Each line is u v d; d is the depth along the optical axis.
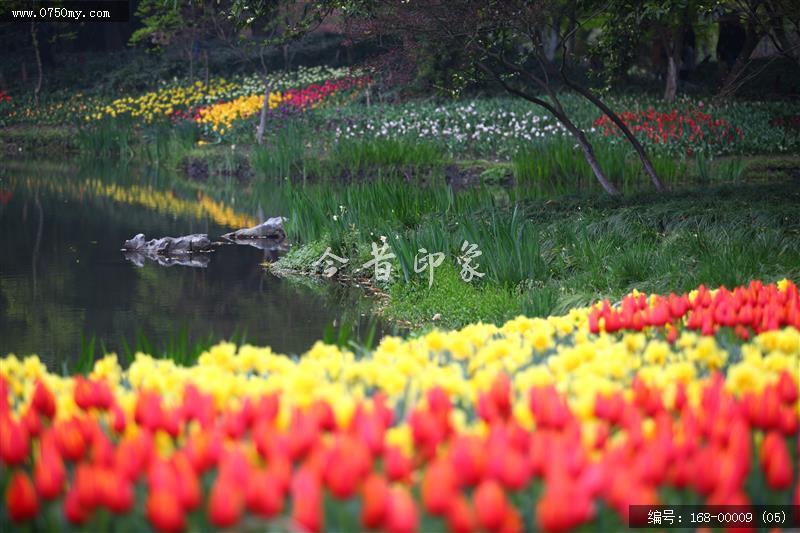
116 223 16.14
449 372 4.38
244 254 13.49
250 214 17.41
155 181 22.44
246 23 14.30
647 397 3.73
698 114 22.06
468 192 14.32
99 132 27.64
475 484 2.98
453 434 3.42
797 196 12.04
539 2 13.36
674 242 10.03
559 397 3.75
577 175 18.27
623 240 10.62
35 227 15.56
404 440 3.34
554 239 10.76
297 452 3.18
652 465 3.00
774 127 22.16
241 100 27.42
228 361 4.60
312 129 25.14
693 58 31.83
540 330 5.18
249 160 23.27
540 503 2.88
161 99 30.28
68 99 32.72
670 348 5.16
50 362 7.74
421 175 20.64
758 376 4.05
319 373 4.46
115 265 12.41
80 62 37.03
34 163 26.08
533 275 9.56
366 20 13.86
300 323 9.27
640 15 13.62
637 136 21.08
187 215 17.22
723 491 2.88
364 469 3.00
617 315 5.23
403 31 13.72
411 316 9.38
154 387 4.24
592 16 14.62
